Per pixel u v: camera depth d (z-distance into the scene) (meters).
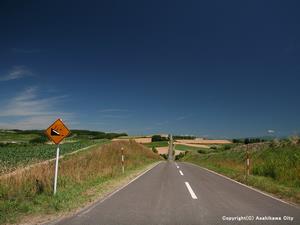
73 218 8.20
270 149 32.09
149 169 28.38
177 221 7.94
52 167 19.08
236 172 23.02
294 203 10.87
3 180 13.30
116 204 10.20
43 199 10.29
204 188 14.52
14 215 8.42
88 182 15.59
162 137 128.25
